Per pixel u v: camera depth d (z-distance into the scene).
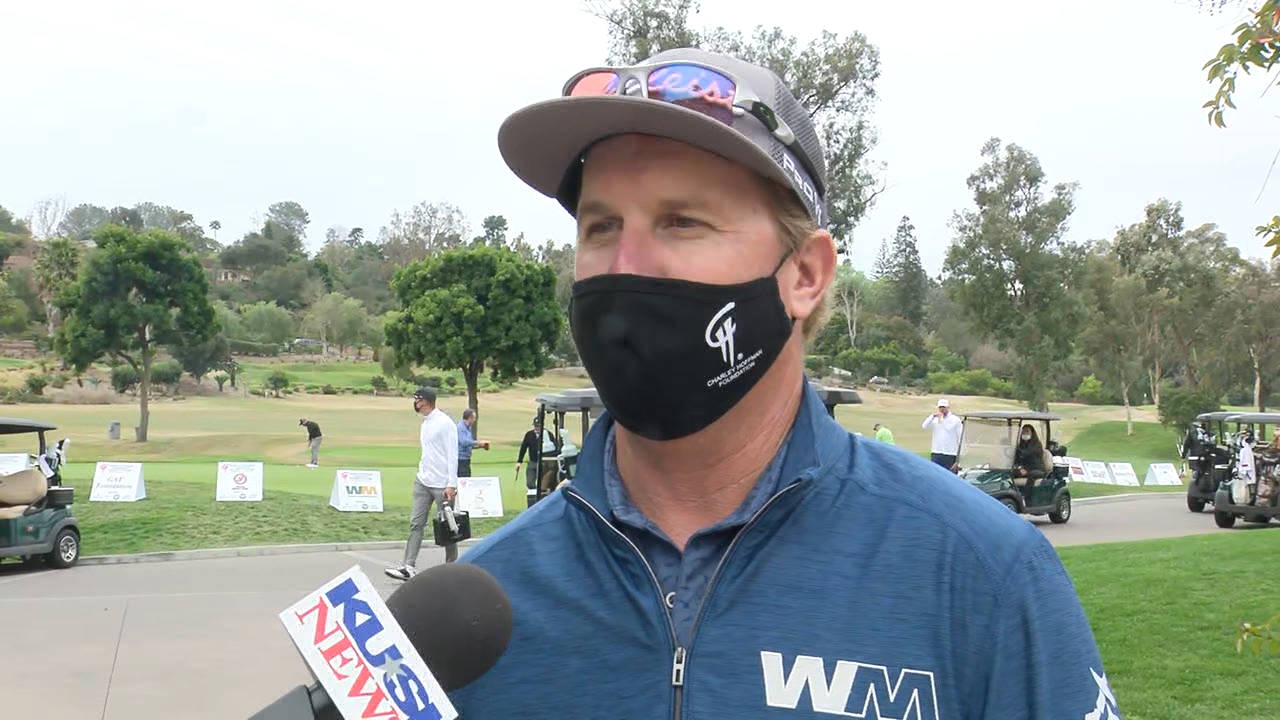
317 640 1.18
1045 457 21.27
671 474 1.46
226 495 20.33
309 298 132.00
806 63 31.41
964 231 48.81
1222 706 6.72
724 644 1.32
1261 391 59.12
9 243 118.62
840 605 1.30
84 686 8.08
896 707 1.25
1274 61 3.72
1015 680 1.27
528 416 66.38
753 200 1.42
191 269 43.59
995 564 1.31
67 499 14.98
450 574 1.37
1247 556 11.63
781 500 1.37
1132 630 8.50
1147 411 78.75
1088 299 55.66
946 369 99.00
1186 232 61.94
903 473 1.41
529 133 1.47
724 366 1.39
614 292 1.39
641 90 1.42
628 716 1.33
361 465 32.94
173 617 10.89
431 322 44.03
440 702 1.18
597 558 1.44
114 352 43.62
